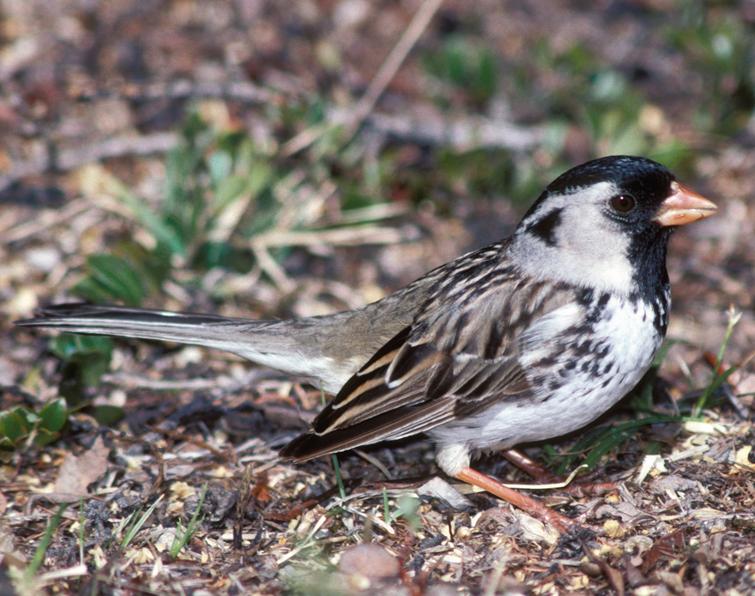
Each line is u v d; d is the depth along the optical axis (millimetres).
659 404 10375
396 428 9172
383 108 15648
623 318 8844
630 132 14820
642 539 8375
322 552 8570
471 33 17828
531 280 9117
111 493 9461
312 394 10992
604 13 18484
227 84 14781
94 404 10555
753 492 8820
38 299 12484
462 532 8812
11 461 9953
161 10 17297
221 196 13039
